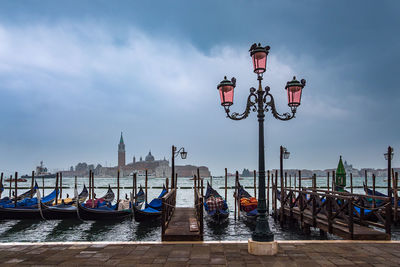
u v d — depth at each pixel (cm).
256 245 665
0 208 2058
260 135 695
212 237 1591
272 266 589
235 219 2039
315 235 1507
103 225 1942
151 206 2031
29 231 1802
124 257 648
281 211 1748
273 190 2308
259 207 688
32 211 2078
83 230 1819
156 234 1709
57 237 1656
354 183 12006
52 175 19675
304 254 668
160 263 608
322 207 1189
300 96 694
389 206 938
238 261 620
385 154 1958
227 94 687
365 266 588
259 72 691
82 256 654
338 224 1088
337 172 2131
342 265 594
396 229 1681
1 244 754
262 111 696
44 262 614
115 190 7331
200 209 912
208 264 602
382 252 684
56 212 2067
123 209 2138
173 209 1669
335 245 745
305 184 10619
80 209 1936
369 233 940
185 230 1012
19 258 640
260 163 695
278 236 1516
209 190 2473
